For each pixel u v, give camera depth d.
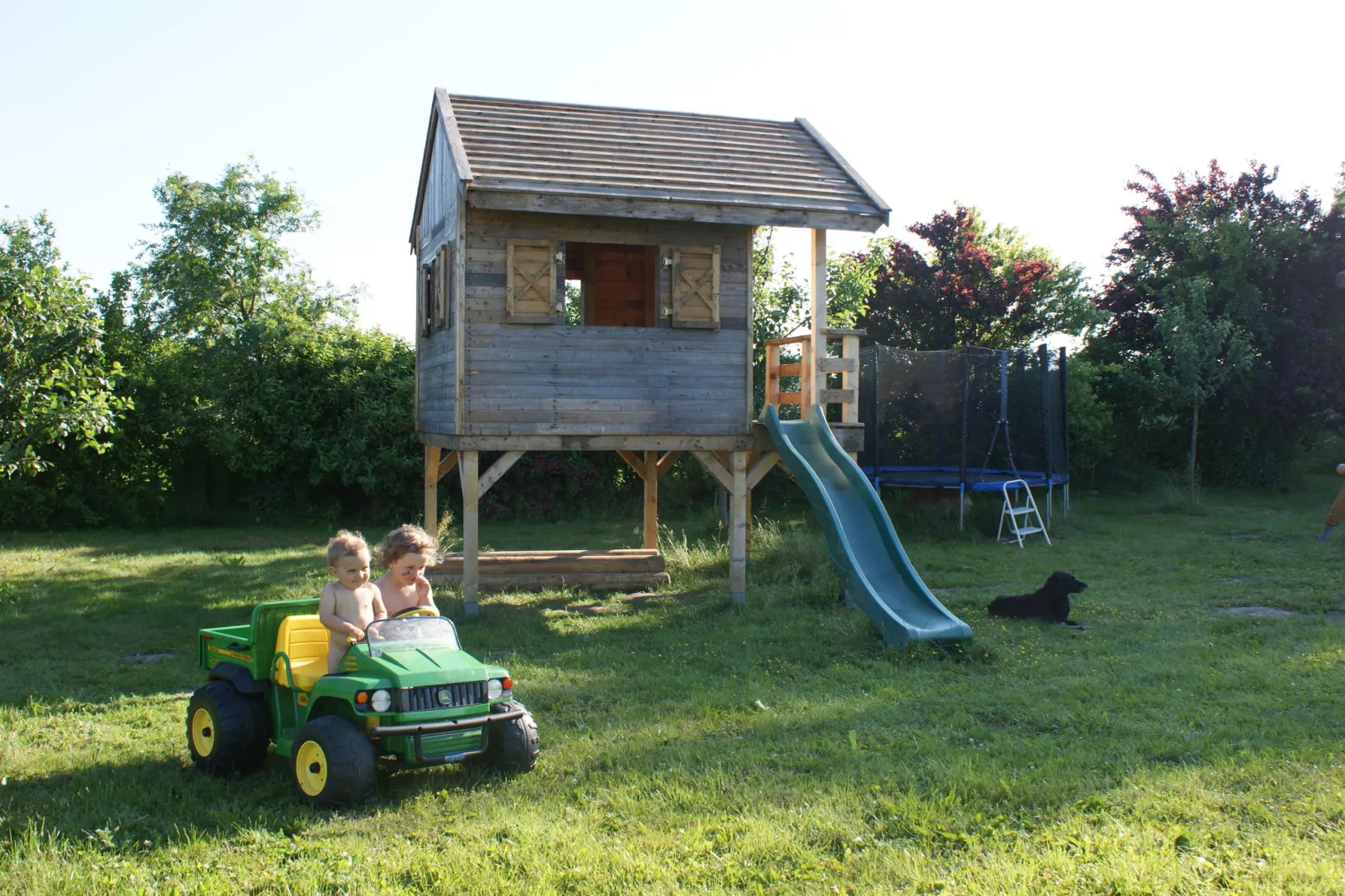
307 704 6.14
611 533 21.08
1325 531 16.95
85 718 7.79
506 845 5.15
